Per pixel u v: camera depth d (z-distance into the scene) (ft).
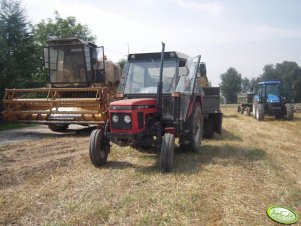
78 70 43.14
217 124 34.50
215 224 13.08
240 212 14.20
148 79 23.88
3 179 18.76
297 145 31.91
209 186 17.39
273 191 16.88
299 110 86.79
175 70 23.27
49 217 13.66
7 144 30.94
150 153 25.35
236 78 295.07
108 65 48.73
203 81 36.73
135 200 15.29
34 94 55.52
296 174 20.49
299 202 15.57
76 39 42.32
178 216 13.73
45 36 95.04
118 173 19.88
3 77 48.67
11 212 14.17
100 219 13.48
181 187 17.16
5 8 53.83
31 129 44.37
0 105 48.57
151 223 13.09
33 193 16.47
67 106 36.29
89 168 21.24
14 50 54.34
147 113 20.77
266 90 61.87
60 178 19.02
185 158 24.04
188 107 24.34
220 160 23.49
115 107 19.83
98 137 21.26
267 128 46.16
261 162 23.04
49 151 27.17
